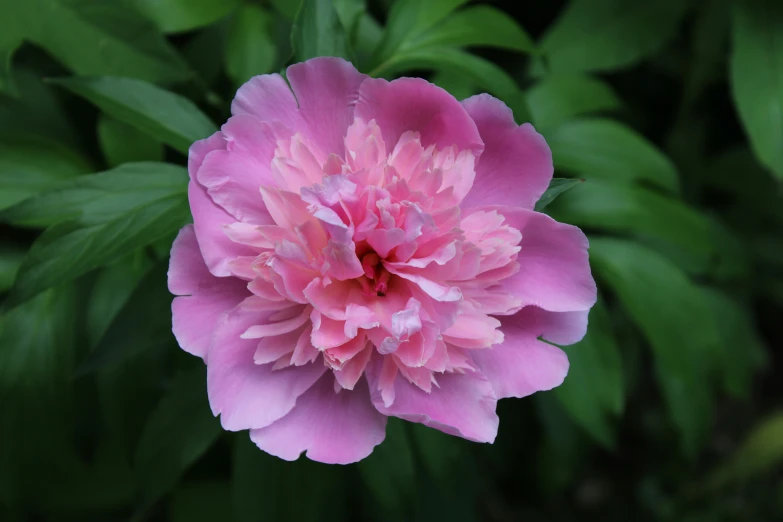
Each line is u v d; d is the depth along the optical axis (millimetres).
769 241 962
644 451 1066
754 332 952
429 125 603
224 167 589
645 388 1065
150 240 623
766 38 785
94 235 623
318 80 600
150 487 636
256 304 587
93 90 640
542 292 602
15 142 697
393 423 651
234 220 593
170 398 642
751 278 950
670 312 721
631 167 738
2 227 724
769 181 896
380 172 591
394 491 651
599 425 697
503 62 840
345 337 584
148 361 681
